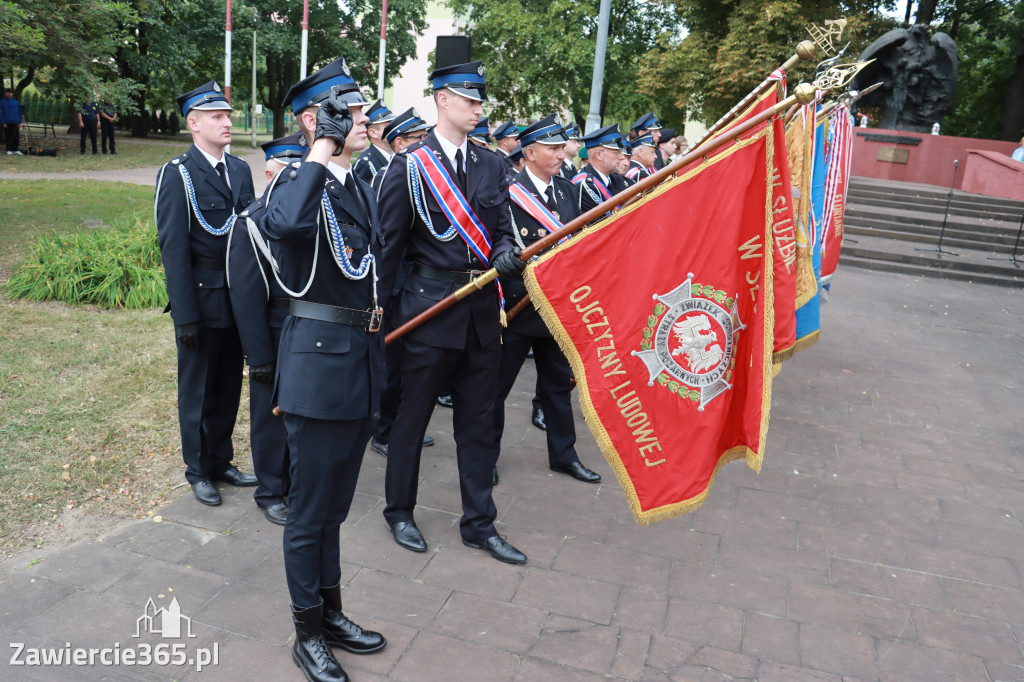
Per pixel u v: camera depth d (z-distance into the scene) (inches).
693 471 124.4
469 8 1071.0
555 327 125.0
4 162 677.9
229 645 113.3
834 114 221.6
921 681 116.0
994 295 457.4
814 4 774.5
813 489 182.7
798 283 187.5
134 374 214.7
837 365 292.7
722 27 845.8
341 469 109.4
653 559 146.0
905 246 549.6
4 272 313.0
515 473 182.1
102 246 302.4
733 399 127.0
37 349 228.2
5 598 120.2
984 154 707.4
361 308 110.9
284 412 107.0
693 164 121.6
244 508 154.9
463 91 136.6
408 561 140.1
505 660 114.3
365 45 1256.2
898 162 771.4
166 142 1070.4
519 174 178.1
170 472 166.7
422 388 141.5
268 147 167.5
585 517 161.6
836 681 114.4
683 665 115.7
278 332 143.9
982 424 236.8
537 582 135.7
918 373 288.4
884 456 206.8
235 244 137.2
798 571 145.1
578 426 218.1
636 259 123.0
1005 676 118.5
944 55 782.5
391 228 137.9
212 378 158.4
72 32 456.4
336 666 107.6
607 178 207.3
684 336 123.0
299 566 107.2
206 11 990.4
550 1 997.2
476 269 141.6
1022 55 964.0
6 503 147.4
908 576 145.9
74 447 171.2
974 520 171.5
